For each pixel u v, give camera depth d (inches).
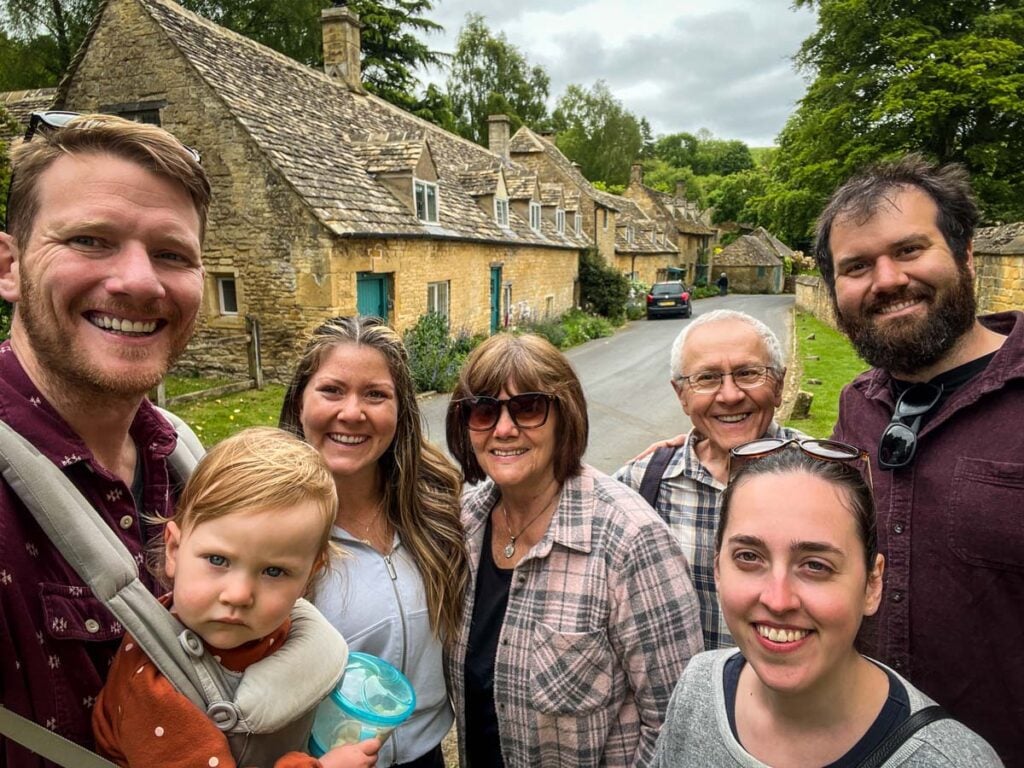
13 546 45.9
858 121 851.4
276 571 54.4
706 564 90.7
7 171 245.8
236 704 51.2
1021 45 752.3
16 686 45.6
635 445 353.1
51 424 51.9
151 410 65.2
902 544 71.4
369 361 78.6
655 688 71.4
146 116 461.7
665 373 593.0
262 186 443.5
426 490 85.5
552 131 1802.4
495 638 79.7
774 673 48.6
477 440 79.5
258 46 583.2
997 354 69.3
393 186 546.3
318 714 60.3
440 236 558.6
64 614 48.0
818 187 887.1
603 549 73.6
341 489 81.5
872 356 77.3
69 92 474.0
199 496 54.4
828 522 47.9
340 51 730.8
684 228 1926.7
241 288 461.7
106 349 52.6
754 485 51.2
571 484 79.1
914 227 72.8
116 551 49.9
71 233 51.2
